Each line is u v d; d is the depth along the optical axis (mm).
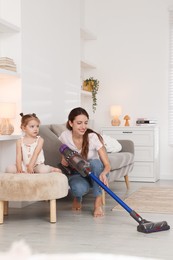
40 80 4480
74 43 5539
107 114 6543
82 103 6633
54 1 4883
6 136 3740
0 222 3215
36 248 2547
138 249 2531
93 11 6594
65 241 2703
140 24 6398
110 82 6531
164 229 2996
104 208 3842
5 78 4047
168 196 4500
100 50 6574
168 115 6293
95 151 3643
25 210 3768
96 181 3283
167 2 6289
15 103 3971
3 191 3191
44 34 4594
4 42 4059
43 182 3178
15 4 4039
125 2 6457
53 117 4844
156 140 6043
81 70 6582
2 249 2529
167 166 6285
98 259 2340
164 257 2381
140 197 4430
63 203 4129
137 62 6418
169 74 6293
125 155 4867
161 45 6320
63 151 3488
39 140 3615
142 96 6395
